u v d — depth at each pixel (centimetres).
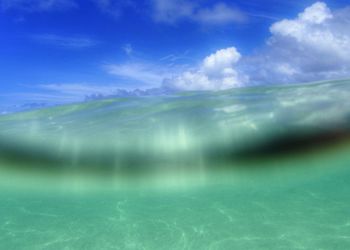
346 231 564
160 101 1236
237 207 767
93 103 1291
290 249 499
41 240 577
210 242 543
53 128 1259
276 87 1260
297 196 884
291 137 1512
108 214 757
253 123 1252
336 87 1191
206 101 1205
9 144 1492
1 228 651
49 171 2048
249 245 521
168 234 591
